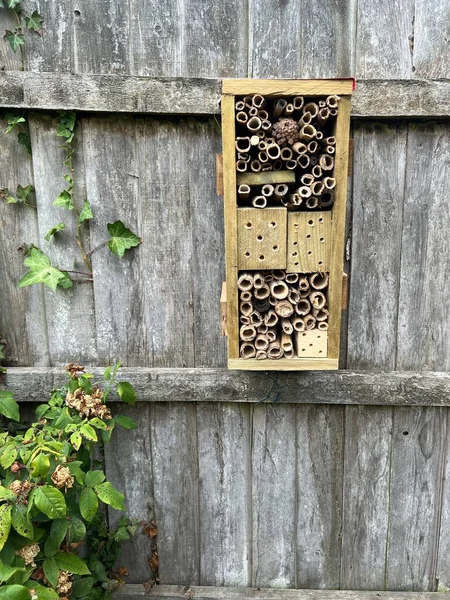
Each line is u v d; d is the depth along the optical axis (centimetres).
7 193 131
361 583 151
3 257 135
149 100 123
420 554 149
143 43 124
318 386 137
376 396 136
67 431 116
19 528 102
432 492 145
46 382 138
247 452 144
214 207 131
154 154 129
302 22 122
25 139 128
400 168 128
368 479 145
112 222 133
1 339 139
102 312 137
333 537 149
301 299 116
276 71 124
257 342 119
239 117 105
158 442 145
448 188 129
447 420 141
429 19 121
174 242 133
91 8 122
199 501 148
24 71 124
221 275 134
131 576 153
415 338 136
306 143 108
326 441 143
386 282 133
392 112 122
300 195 108
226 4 121
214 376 137
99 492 117
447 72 123
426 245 131
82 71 125
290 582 152
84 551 147
